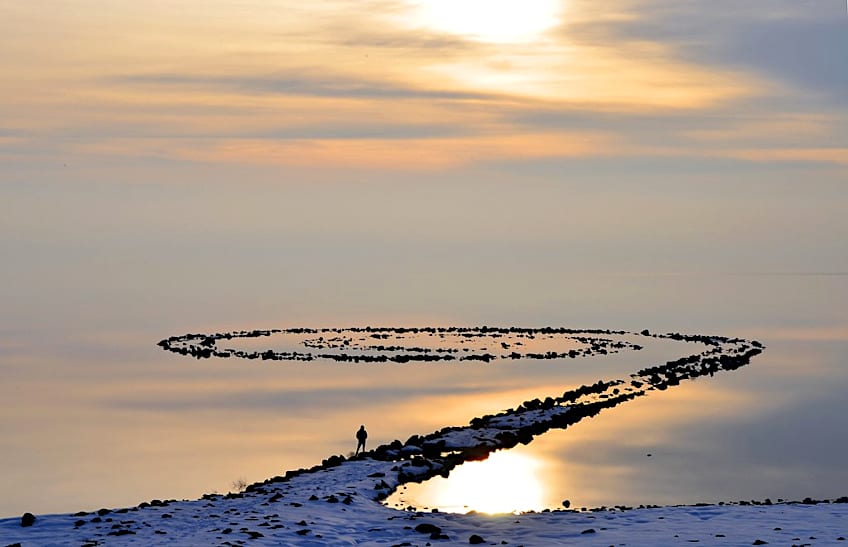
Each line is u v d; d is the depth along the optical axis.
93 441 106.19
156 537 49.38
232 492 71.81
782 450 96.12
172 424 114.38
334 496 60.31
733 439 100.31
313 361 161.25
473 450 87.12
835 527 49.78
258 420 114.88
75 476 90.44
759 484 82.38
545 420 102.94
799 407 120.12
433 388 133.50
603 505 71.25
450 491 70.81
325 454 96.06
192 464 94.00
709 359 158.88
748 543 46.38
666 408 116.56
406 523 54.09
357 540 50.22
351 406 121.50
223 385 139.38
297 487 67.12
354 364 157.12
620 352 173.25
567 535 50.31
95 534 50.16
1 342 196.62
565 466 84.75
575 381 138.00
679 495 76.69
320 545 48.69
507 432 95.25
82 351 181.75
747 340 197.38
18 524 52.53
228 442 103.38
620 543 47.72
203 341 193.25
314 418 115.00
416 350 174.75
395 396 127.50
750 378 143.25
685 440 98.69
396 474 74.00
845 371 151.88
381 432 106.00
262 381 142.00
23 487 86.50
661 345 185.75
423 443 87.88
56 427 114.44
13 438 107.88
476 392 130.00
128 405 127.06
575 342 190.62
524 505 67.94
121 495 83.25
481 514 56.66
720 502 74.56
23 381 146.88
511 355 166.62
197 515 55.31
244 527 51.28
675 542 47.28
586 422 105.81
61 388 140.38
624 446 94.56
